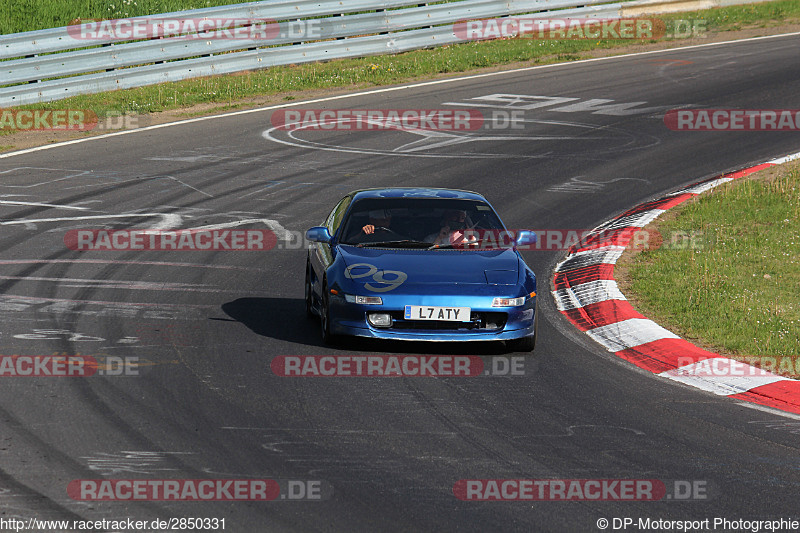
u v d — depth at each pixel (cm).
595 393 2905
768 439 2566
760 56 9981
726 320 3631
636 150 6819
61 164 6306
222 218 5188
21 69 7756
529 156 6675
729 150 6750
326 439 2445
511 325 3206
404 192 3878
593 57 10250
